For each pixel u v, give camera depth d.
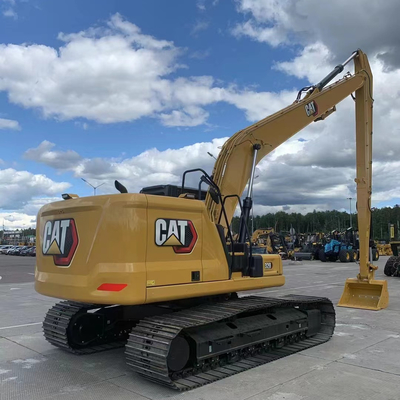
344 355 5.95
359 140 10.30
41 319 8.77
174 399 4.34
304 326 6.69
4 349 6.36
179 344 4.74
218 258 5.44
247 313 5.99
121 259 4.56
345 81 9.45
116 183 4.96
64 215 5.25
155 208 4.81
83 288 4.76
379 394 4.45
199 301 5.80
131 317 6.24
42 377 5.07
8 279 19.28
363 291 10.41
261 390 4.57
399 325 8.00
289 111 7.83
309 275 19.80
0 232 166.50
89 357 5.91
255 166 6.84
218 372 5.08
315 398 4.34
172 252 4.92
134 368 4.73
